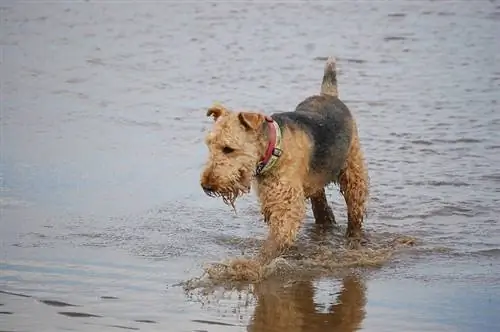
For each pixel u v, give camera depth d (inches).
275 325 331.9
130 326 328.5
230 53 864.3
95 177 533.0
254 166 387.5
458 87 736.3
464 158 559.5
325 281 385.1
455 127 625.0
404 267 400.5
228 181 380.2
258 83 751.7
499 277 382.9
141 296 361.7
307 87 733.9
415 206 482.9
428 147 582.2
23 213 470.9
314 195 449.1
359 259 411.8
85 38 942.4
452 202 486.6
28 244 425.4
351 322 335.0
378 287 375.6
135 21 1024.9
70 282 376.5
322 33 951.0
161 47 895.7
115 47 900.0
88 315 339.3
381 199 493.0
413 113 661.9
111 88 749.3
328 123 430.3
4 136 615.5
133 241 433.1
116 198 497.0
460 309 346.9
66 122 651.5
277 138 392.8
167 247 426.0
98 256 411.2
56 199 494.3
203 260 410.0
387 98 703.7
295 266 403.2
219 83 755.4
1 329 323.3
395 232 450.0
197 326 330.0
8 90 743.1
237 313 344.8
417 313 343.3
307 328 329.4
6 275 383.2
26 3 1137.4
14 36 955.3
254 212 479.8
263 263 398.0
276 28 977.5
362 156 455.5
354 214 451.5
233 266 389.4
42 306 348.2
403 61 827.4
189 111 674.2
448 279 382.3
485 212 471.5
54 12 1083.3
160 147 591.5
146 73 796.0
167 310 346.3
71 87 753.6
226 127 381.1
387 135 608.1
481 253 415.2
